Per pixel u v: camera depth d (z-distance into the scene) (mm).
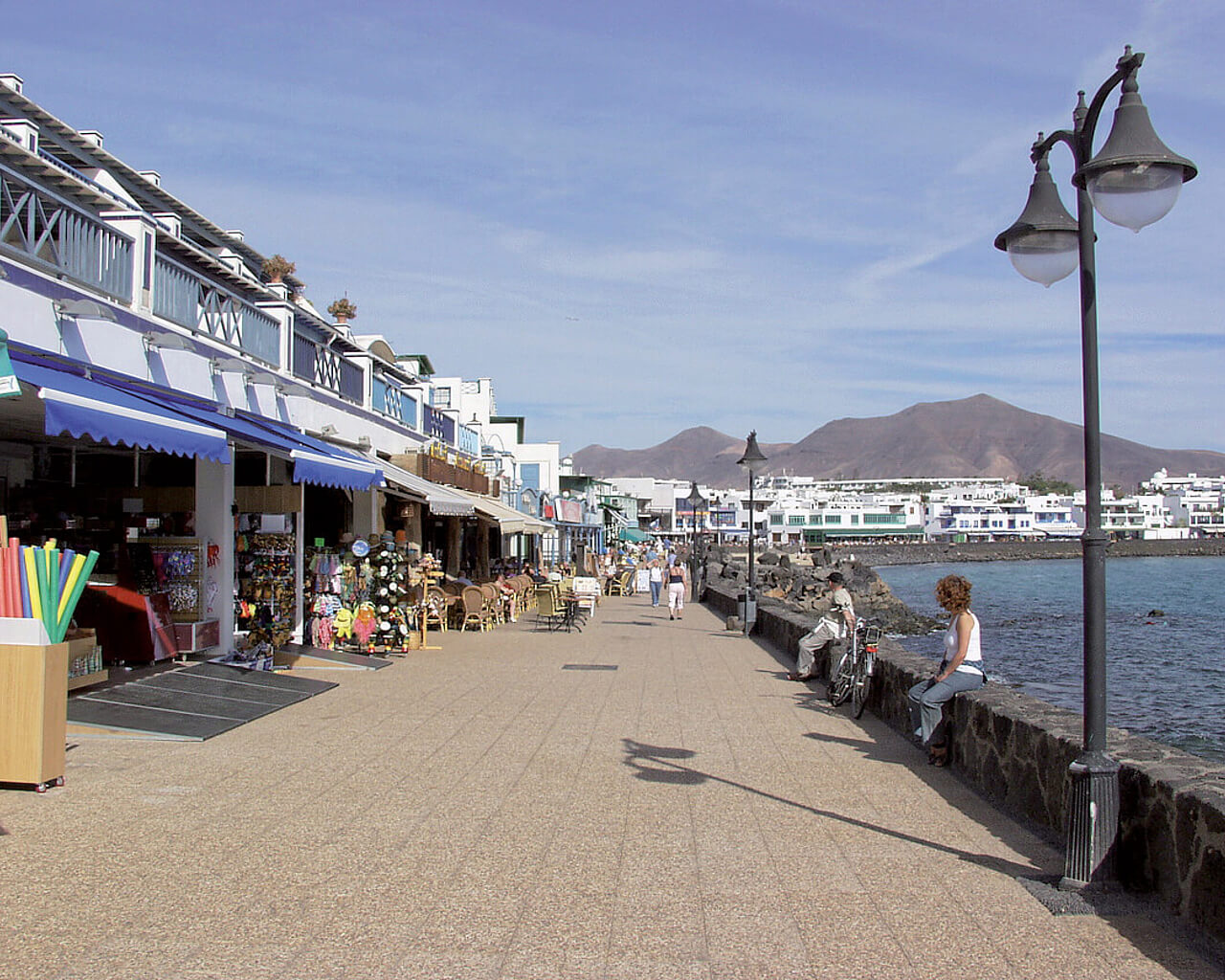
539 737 9531
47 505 12211
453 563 27016
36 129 12523
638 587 45594
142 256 11102
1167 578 97688
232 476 12844
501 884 5359
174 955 4355
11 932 4582
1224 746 17594
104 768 7910
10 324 8547
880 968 4375
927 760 8773
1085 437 5621
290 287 19406
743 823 6652
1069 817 5496
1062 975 4320
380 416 20484
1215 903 4664
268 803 6906
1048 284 6445
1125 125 5246
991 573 116062
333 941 4551
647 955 4469
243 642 13062
